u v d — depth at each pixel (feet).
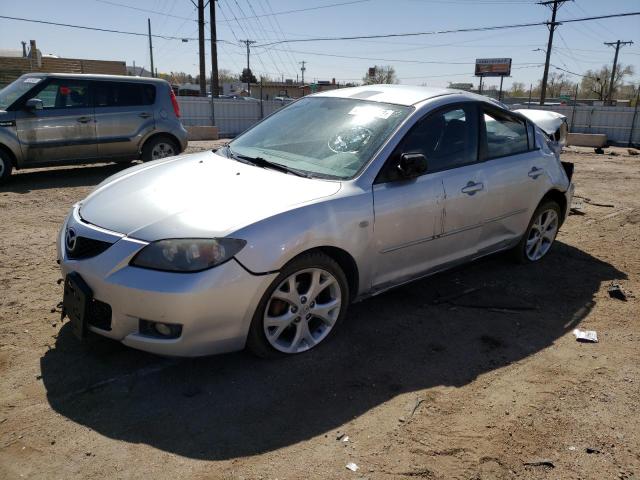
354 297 11.71
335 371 10.44
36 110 27.25
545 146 16.55
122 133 30.09
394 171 11.71
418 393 9.88
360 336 11.85
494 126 14.61
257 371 10.28
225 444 8.34
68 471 7.68
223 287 9.17
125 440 8.34
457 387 10.14
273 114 15.24
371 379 10.25
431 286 14.82
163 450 8.16
